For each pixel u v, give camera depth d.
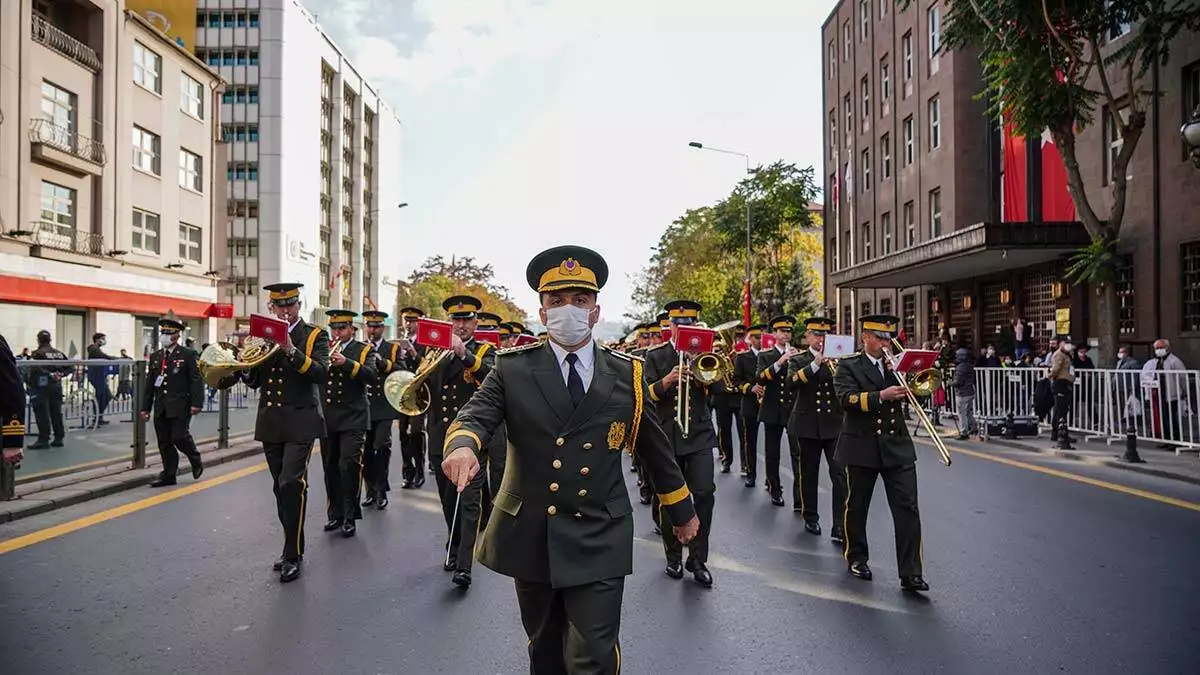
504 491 3.28
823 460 12.73
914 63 27.59
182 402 10.16
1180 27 15.16
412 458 10.34
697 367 6.26
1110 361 15.19
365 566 6.43
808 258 48.12
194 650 4.62
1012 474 11.06
